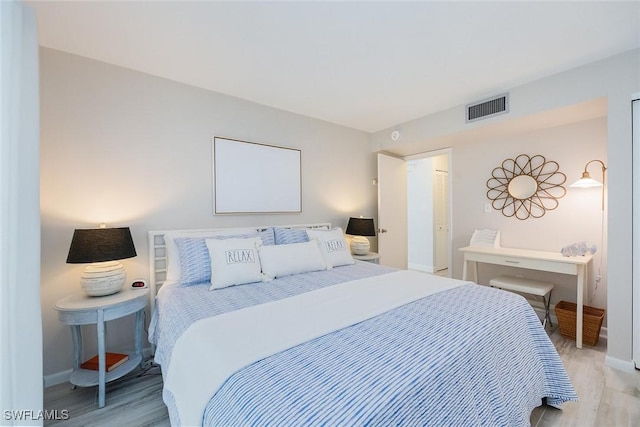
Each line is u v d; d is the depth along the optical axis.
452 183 3.78
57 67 1.94
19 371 1.05
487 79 2.45
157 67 2.20
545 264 2.56
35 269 1.11
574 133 2.76
